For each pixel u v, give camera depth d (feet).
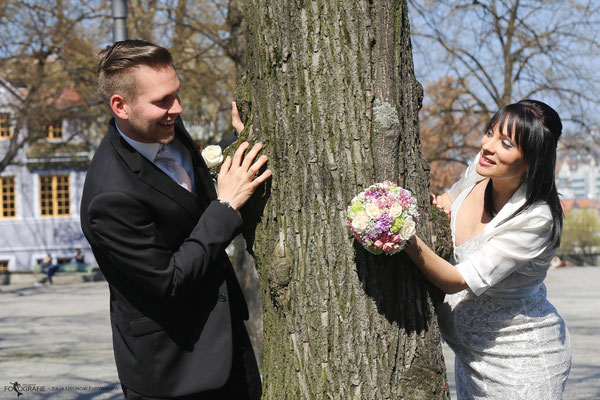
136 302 7.73
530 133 7.97
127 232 7.22
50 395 23.52
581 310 46.21
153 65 7.23
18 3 60.08
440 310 9.35
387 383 7.36
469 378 9.23
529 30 58.59
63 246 105.40
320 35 7.34
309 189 7.43
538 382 8.72
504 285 8.70
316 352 7.45
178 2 42.14
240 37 25.12
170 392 7.70
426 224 7.83
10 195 104.88
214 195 8.44
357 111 7.29
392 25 7.34
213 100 49.34
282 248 7.58
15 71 65.51
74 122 67.26
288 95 7.47
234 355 8.54
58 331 41.70
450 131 70.28
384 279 7.42
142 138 7.57
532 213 8.16
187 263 7.25
